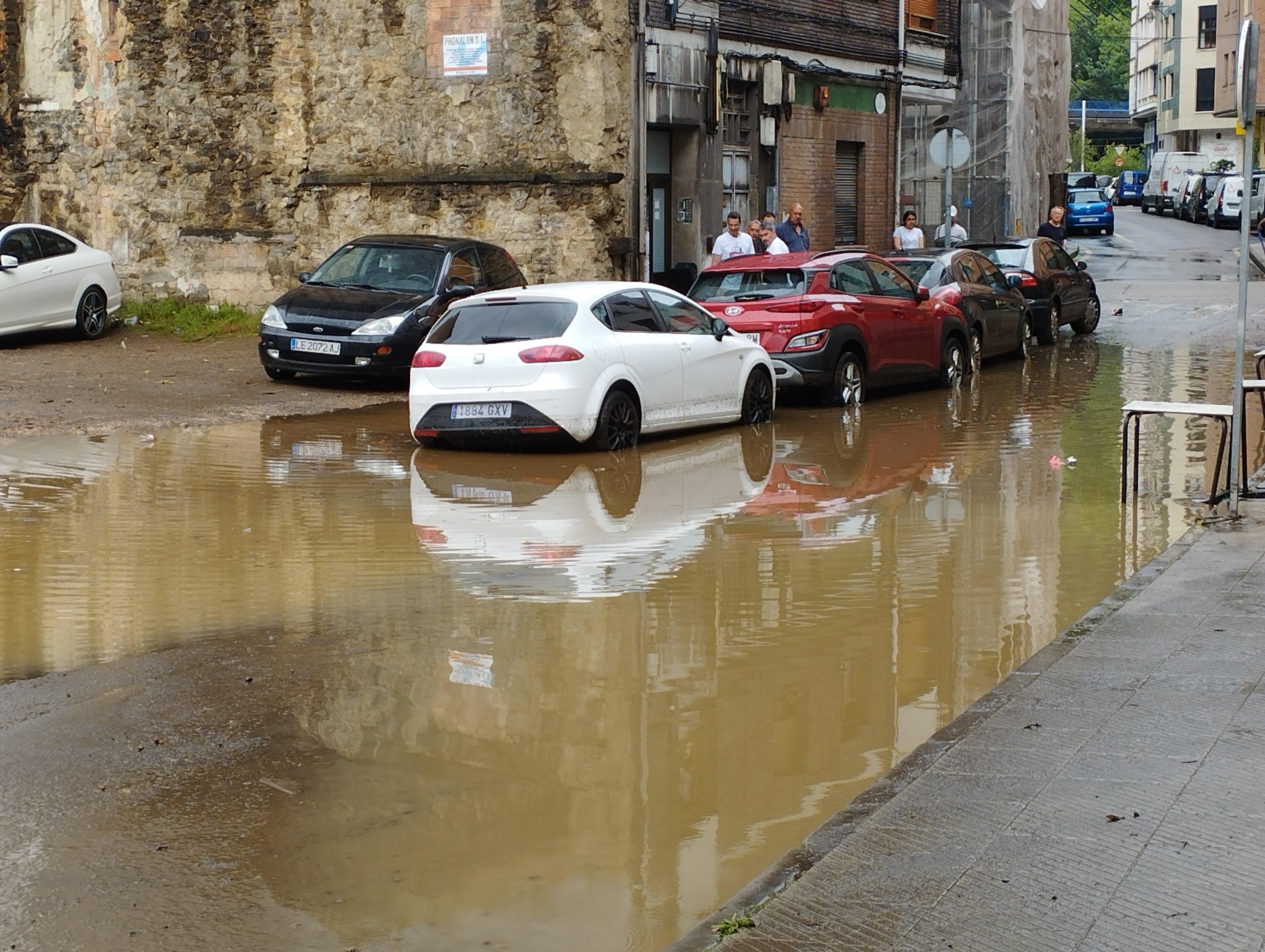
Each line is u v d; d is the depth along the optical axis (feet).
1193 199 213.46
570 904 14.92
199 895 15.11
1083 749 17.60
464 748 19.07
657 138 77.97
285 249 77.41
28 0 79.36
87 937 14.24
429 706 20.62
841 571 28.02
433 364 42.50
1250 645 21.29
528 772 18.29
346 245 61.46
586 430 41.91
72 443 43.39
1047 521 32.30
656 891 15.19
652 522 32.71
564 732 19.63
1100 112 415.64
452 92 73.61
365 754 18.88
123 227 78.38
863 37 95.86
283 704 20.71
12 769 18.42
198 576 27.71
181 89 77.51
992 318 64.13
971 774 17.03
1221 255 141.08
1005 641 23.41
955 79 111.45
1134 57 409.08
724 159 82.94
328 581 27.37
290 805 17.33
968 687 21.27
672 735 19.52
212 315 75.00
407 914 14.73
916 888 14.21
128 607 25.61
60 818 16.96
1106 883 14.16
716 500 35.37
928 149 108.99
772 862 15.84
